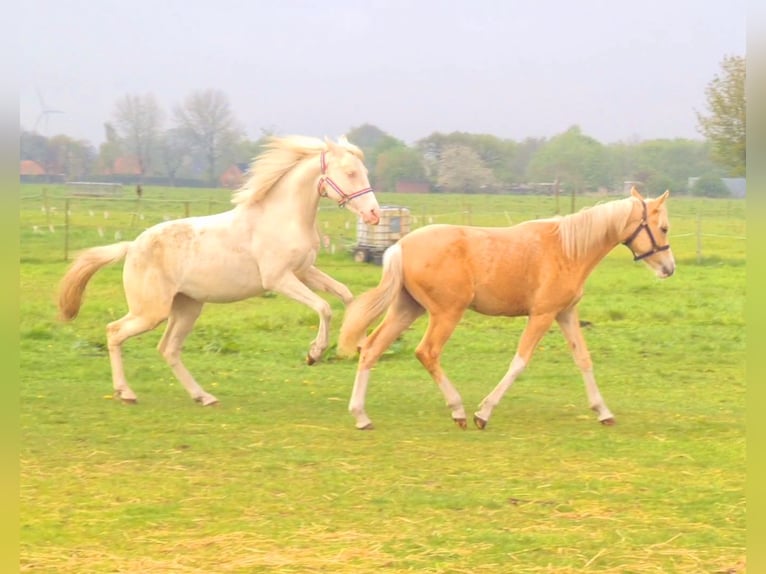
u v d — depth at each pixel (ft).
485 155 244.22
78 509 21.03
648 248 29.91
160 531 19.71
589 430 29.60
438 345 29.17
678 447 27.25
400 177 239.09
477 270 28.84
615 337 51.29
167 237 32.22
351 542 19.15
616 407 33.65
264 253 32.12
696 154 242.78
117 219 125.70
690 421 31.07
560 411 32.81
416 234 29.14
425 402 34.17
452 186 238.27
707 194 238.89
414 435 28.58
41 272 77.15
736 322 56.59
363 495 22.31
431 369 29.35
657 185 240.94
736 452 26.58
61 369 39.70
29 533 19.45
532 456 26.08
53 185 240.12
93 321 54.60
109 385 36.40
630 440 28.17
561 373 41.24
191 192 229.04
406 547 18.86
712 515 20.93
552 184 233.96
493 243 29.01
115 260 32.96
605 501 21.97
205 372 40.11
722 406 34.24
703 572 17.69
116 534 19.51
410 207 171.32
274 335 50.85
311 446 26.94
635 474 24.27
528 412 32.55
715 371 41.88
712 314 59.52
